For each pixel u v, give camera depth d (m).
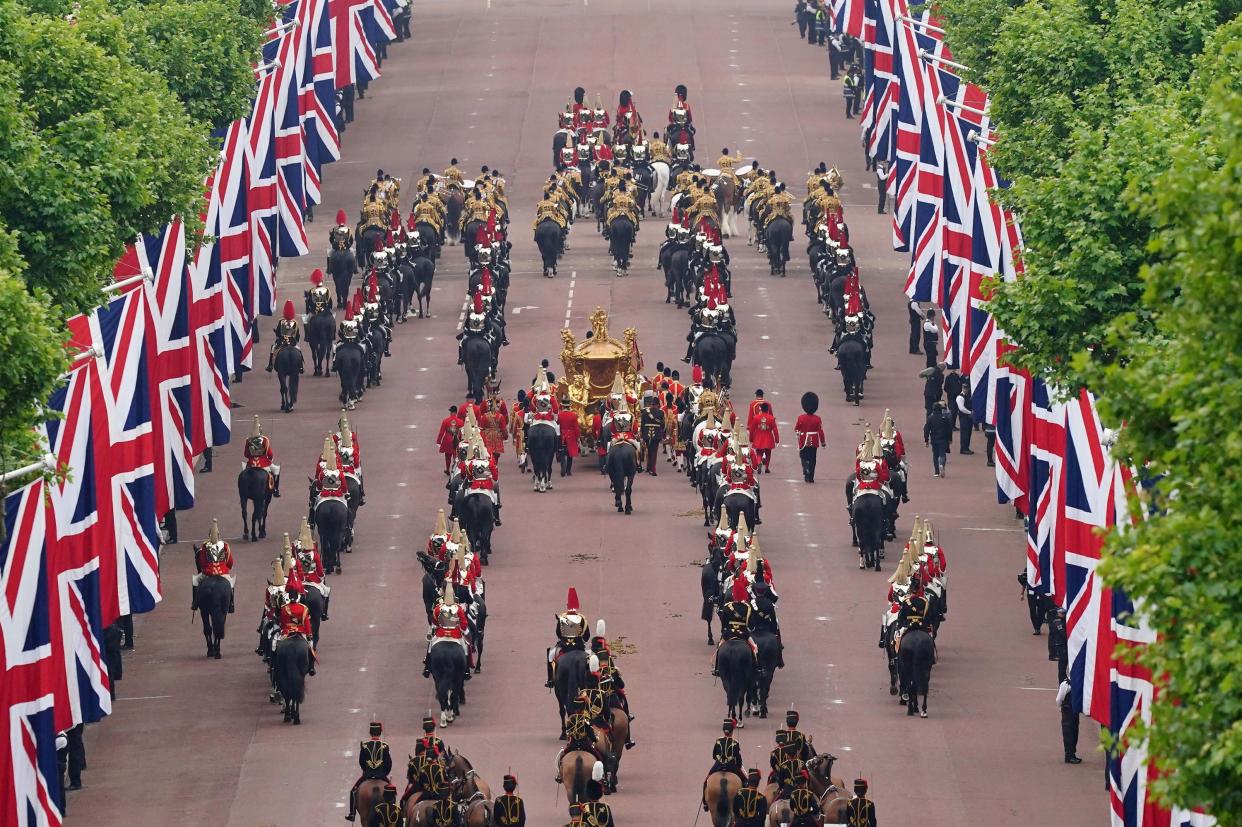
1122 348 171.38
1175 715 150.12
